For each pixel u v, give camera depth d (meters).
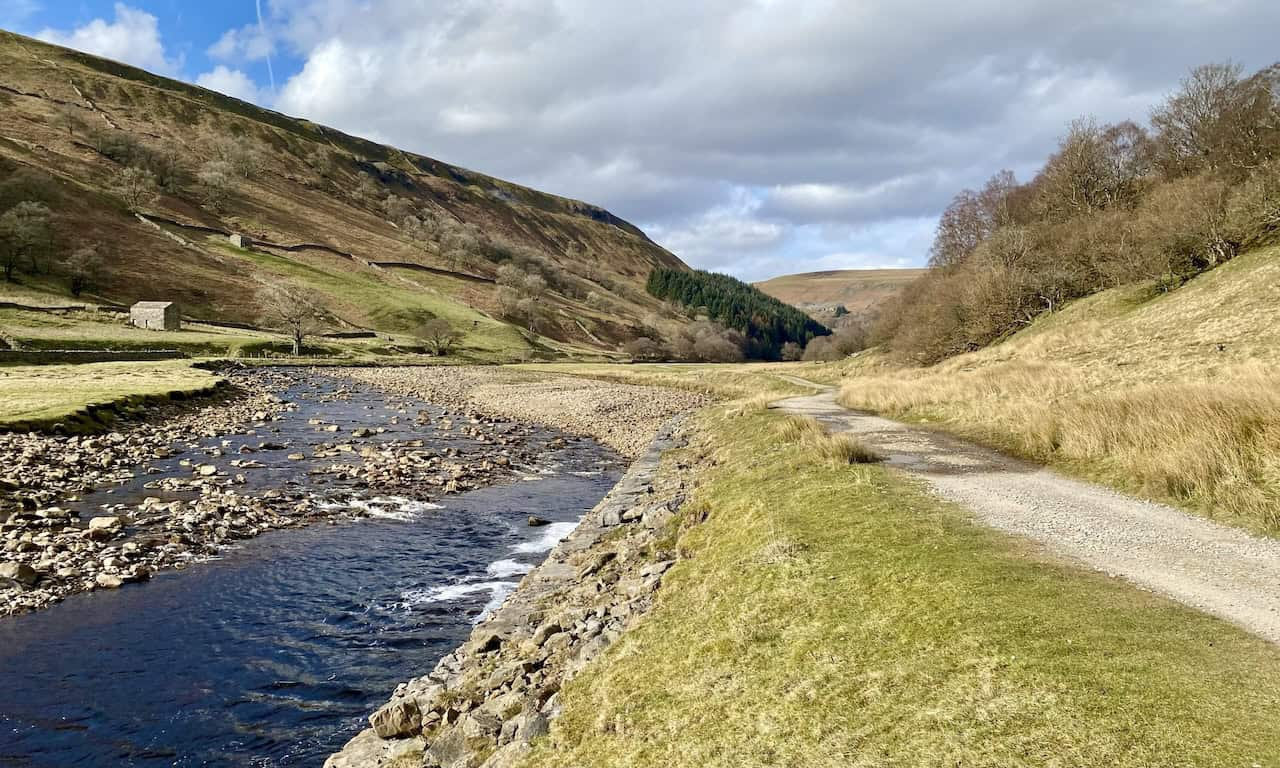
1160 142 70.88
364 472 27.50
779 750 5.78
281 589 15.67
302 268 150.25
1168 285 44.91
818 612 7.91
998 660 6.16
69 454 26.06
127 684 11.58
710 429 29.42
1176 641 6.18
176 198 167.62
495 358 123.94
